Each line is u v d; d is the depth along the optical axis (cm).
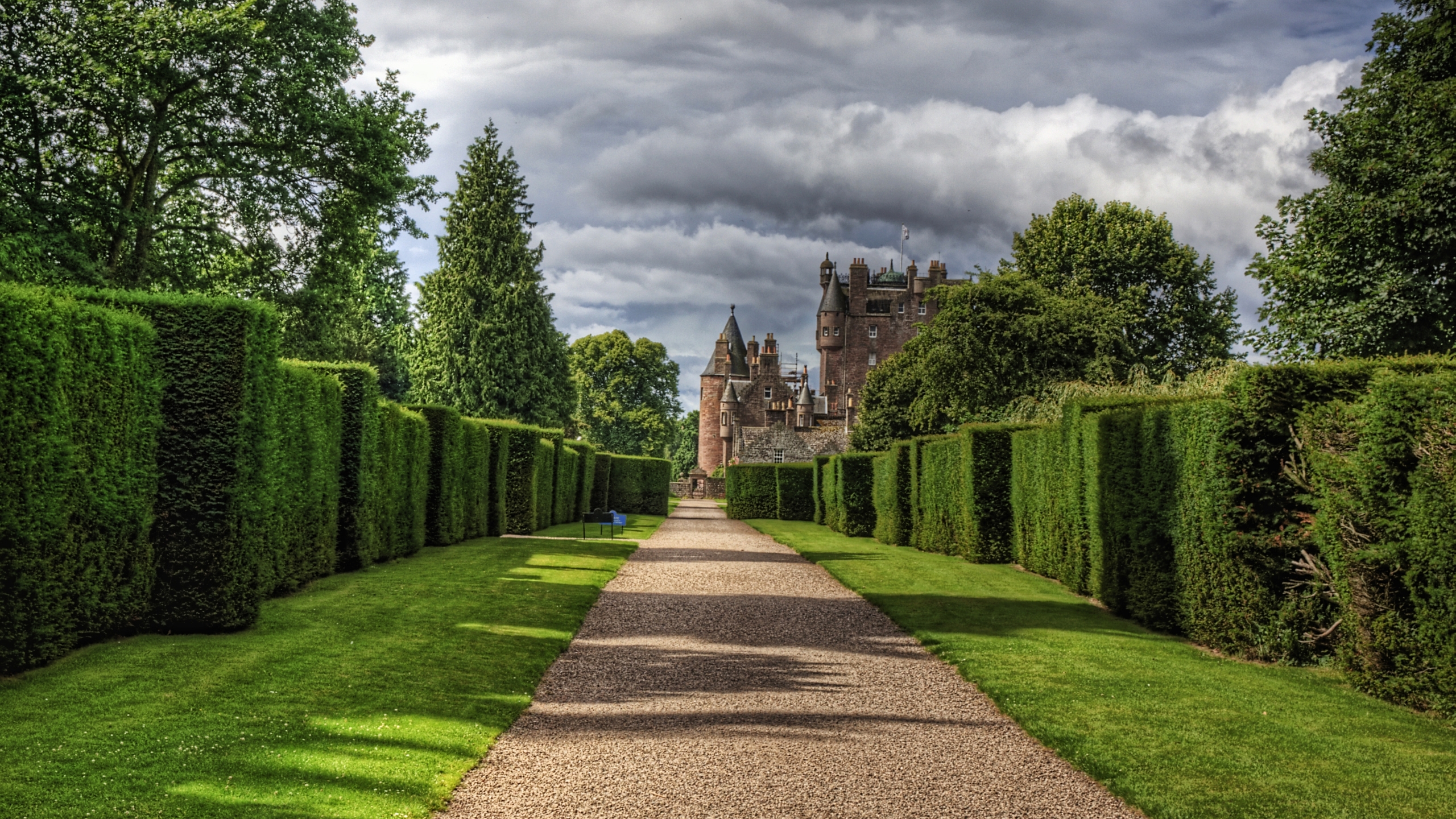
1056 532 1738
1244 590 1018
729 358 11381
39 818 487
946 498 2369
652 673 931
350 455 1648
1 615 791
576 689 855
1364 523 853
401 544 1952
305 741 639
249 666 859
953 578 1792
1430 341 2033
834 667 977
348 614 1178
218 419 1038
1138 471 1302
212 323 1044
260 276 2656
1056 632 1180
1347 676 884
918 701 829
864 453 3309
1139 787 588
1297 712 779
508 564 1856
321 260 2669
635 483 5350
